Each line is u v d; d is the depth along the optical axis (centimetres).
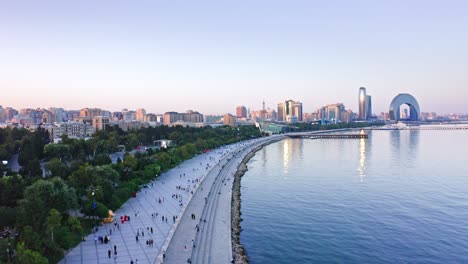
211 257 14662
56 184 17488
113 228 17338
